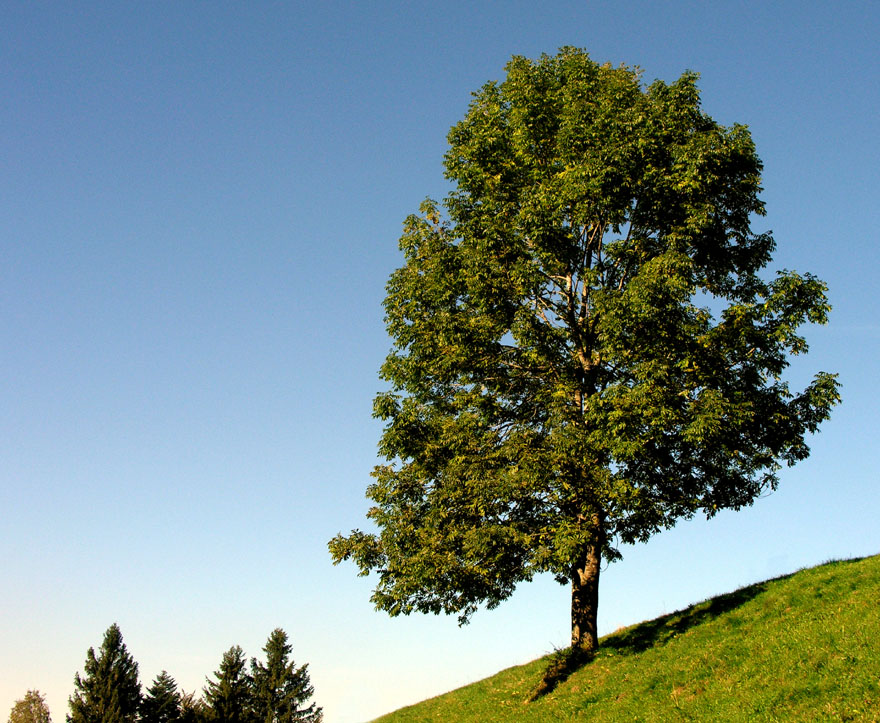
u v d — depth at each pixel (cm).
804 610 1473
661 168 1758
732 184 1783
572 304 1902
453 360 1792
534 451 1608
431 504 1762
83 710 5831
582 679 1638
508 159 1964
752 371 1642
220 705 6247
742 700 1207
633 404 1526
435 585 1670
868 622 1266
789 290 1641
